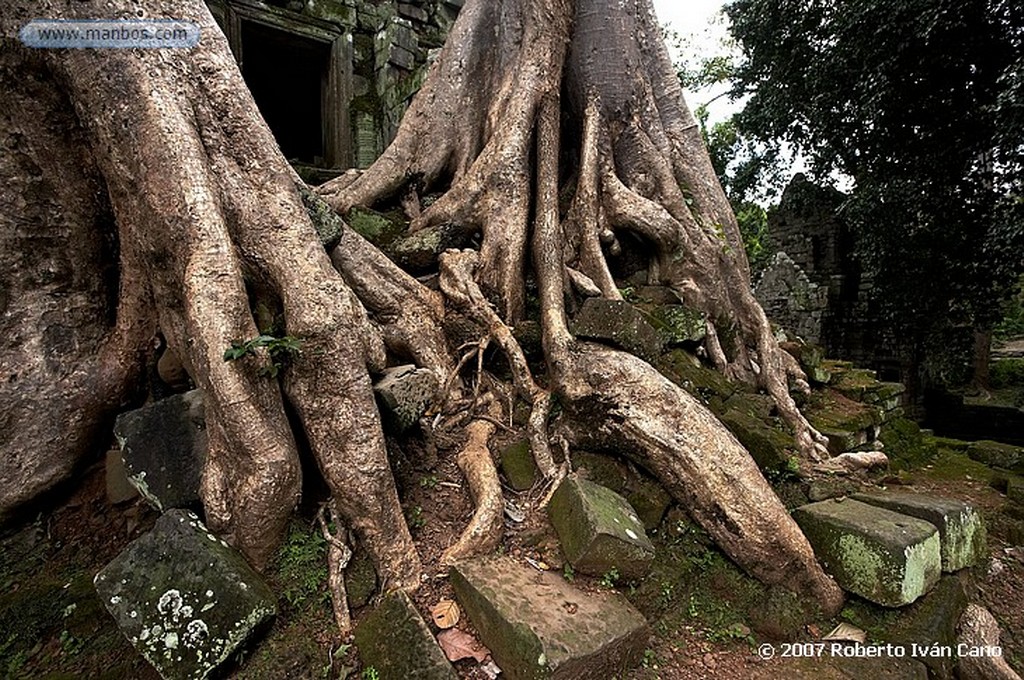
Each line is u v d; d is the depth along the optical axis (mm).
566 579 2396
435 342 3561
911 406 11383
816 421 4273
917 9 7160
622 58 4883
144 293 3020
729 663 2320
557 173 4438
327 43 8102
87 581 2586
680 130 5094
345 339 2594
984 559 3195
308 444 2699
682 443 2785
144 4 2650
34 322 2896
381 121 8281
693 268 4477
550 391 3307
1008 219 6914
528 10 4742
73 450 2943
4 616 2432
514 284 3959
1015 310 16562
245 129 2857
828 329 12070
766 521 2596
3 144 2814
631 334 3369
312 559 2422
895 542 2473
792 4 9383
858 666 2316
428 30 8766
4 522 2811
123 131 2572
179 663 1960
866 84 8219
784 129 10750
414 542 2574
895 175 8844
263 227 2740
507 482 3002
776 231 13414
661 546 2781
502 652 2020
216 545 2240
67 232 3016
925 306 9305
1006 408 11273
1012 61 6871
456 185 4434
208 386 2385
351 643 2131
